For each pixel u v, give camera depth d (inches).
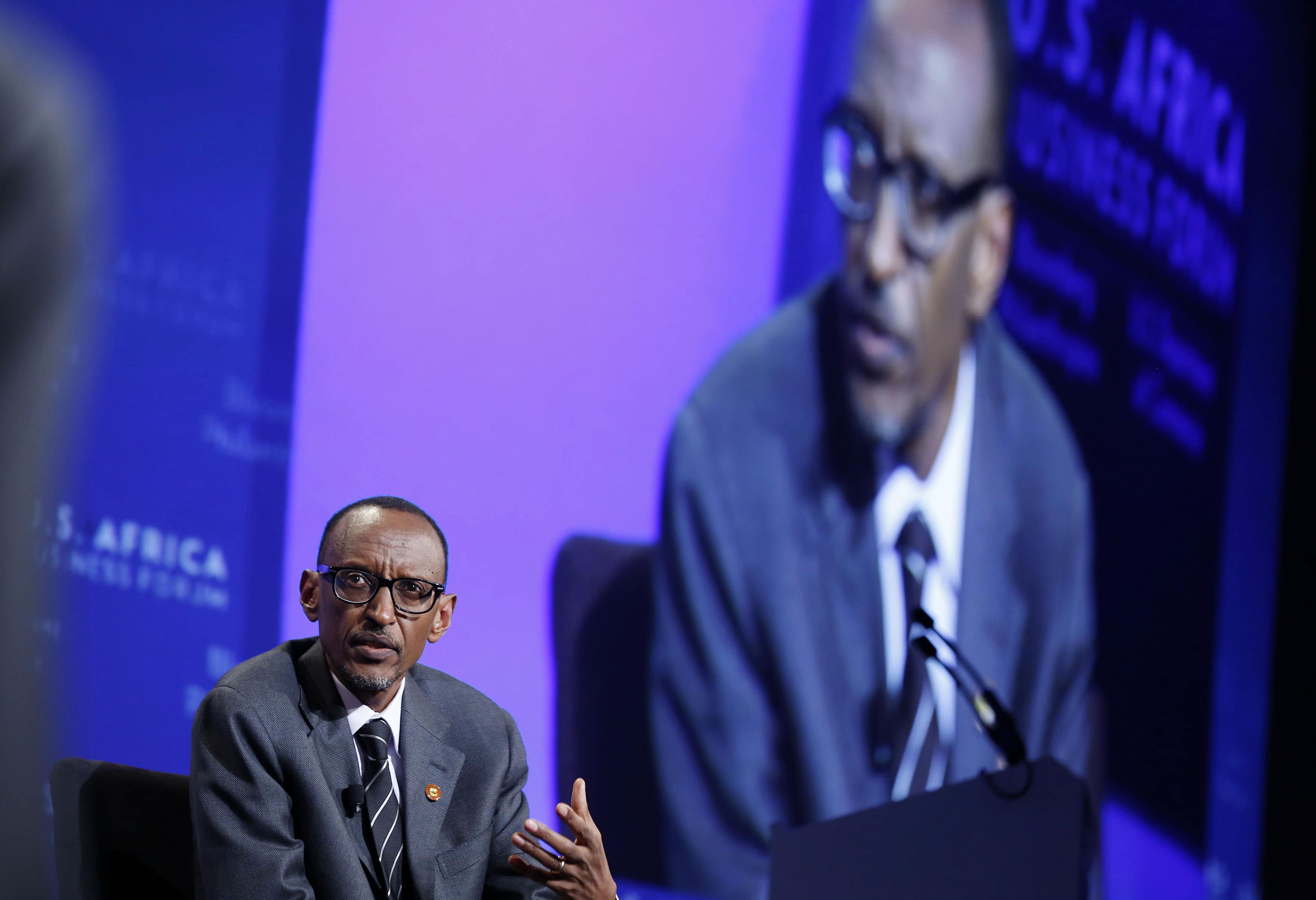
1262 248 778.8
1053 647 662.5
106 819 257.9
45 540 413.7
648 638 549.3
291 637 464.1
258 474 461.7
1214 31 761.0
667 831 543.2
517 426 525.3
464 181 518.0
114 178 436.5
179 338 447.2
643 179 564.4
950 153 652.1
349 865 258.1
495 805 287.0
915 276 637.3
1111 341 705.6
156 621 434.6
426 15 510.9
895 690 607.2
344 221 488.4
